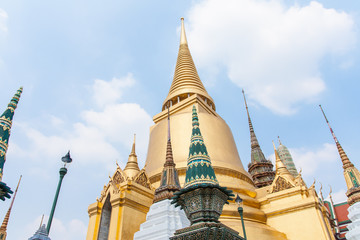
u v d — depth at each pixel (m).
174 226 15.88
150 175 25.94
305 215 21.56
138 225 19.03
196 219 7.88
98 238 19.20
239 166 29.44
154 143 30.47
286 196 23.50
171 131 29.70
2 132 8.88
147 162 29.61
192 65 41.50
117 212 18.77
